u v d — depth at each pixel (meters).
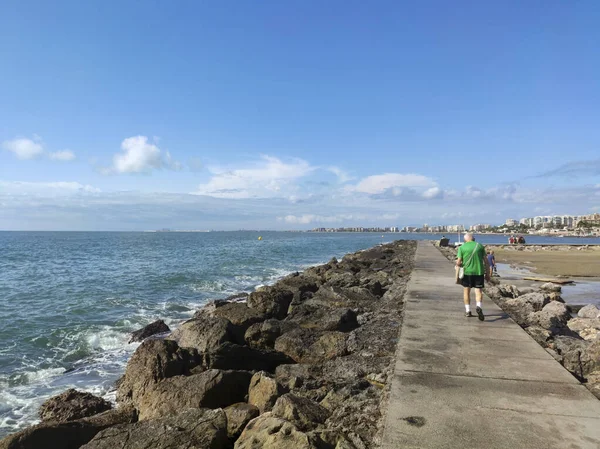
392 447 3.73
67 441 5.54
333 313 10.27
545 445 3.73
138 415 6.47
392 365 6.11
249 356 8.01
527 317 9.95
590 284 21.00
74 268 30.91
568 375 5.42
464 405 4.54
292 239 114.69
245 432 4.57
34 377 9.30
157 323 12.83
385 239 121.56
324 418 4.86
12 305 16.84
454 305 9.91
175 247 62.59
